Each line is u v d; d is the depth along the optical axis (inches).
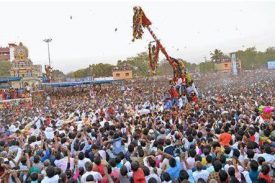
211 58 4439.0
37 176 316.5
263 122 551.5
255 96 1085.8
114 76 3555.6
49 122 737.6
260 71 3390.7
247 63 5093.5
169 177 303.7
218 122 545.6
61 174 308.2
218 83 2265.0
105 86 2861.7
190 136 413.7
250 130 430.6
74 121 690.2
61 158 368.5
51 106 1588.3
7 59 4891.7
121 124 544.4
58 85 2588.6
